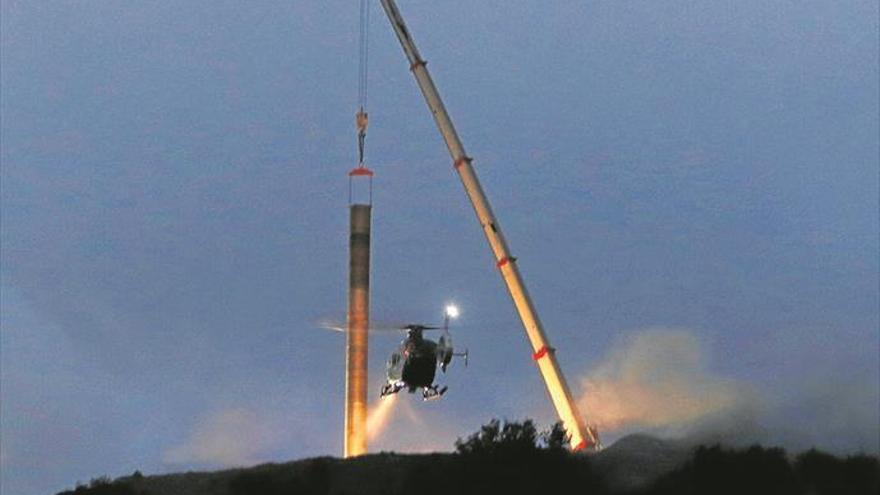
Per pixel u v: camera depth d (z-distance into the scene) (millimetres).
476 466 172750
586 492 165875
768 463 165750
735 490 162250
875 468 167250
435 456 180250
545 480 168875
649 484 166125
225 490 180375
